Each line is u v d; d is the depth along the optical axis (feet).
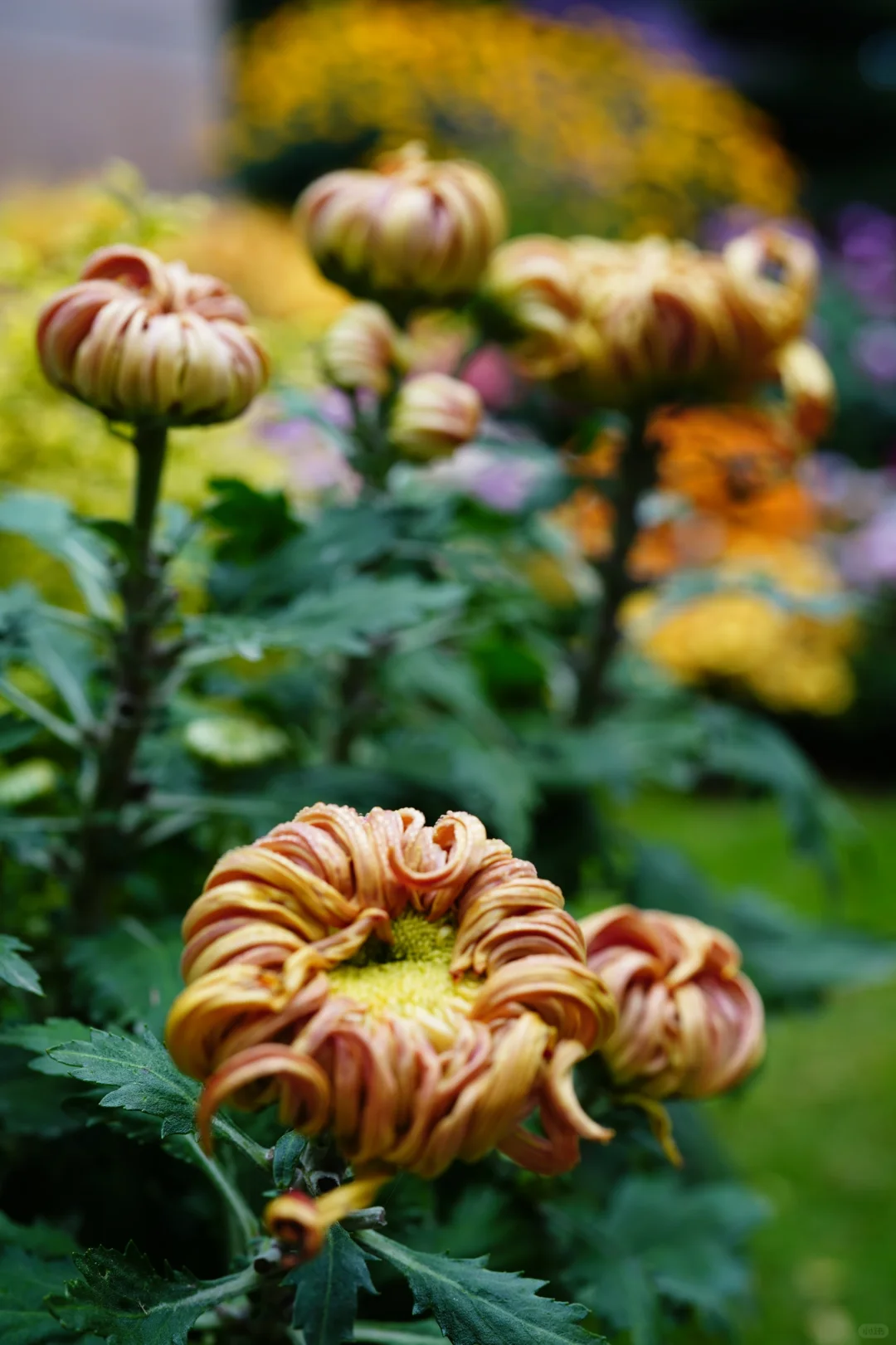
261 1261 1.94
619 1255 2.53
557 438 3.61
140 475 2.40
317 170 14.49
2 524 2.51
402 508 2.73
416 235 2.66
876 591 9.90
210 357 2.23
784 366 2.98
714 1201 2.72
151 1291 1.94
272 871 1.81
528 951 1.82
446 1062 1.76
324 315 6.62
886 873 7.94
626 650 3.73
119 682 2.49
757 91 17.97
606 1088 2.13
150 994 2.32
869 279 12.02
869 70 19.19
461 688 3.05
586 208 13.44
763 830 8.49
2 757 2.90
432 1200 2.39
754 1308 3.44
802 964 3.14
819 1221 4.84
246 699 2.91
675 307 2.85
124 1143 2.48
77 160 12.90
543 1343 1.86
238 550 2.63
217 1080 1.74
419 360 3.02
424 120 13.93
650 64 14.90
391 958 1.83
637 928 2.12
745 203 14.23
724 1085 2.10
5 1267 2.13
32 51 12.59
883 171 18.11
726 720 3.42
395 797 2.72
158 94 13.16
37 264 3.47
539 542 3.23
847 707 10.03
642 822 8.51
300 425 4.00
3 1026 2.11
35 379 3.37
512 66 13.83
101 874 2.58
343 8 14.99
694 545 8.48
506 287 2.83
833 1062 5.99
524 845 2.72
